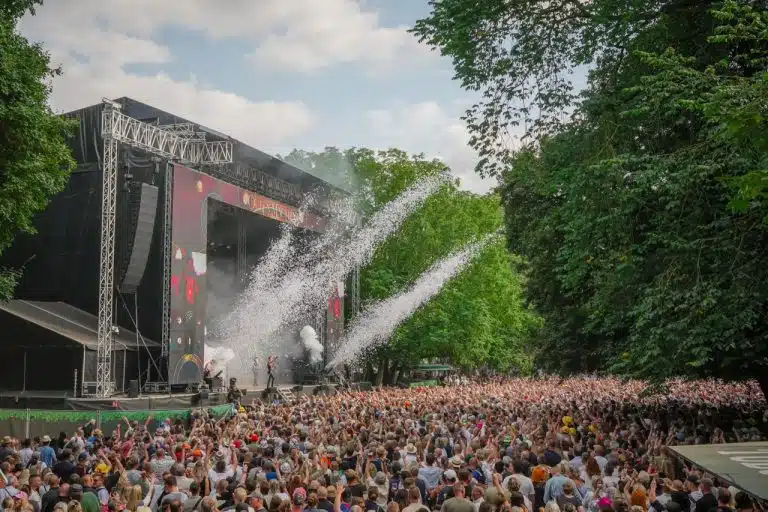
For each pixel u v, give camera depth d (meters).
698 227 18.03
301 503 9.61
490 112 23.62
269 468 12.66
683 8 19.88
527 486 11.83
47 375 32.09
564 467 11.77
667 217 18.91
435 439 15.80
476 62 22.94
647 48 20.30
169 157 35.97
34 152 24.98
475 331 59.25
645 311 18.67
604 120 20.61
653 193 19.09
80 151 37.50
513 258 64.75
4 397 29.80
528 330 68.88
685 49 20.59
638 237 20.48
